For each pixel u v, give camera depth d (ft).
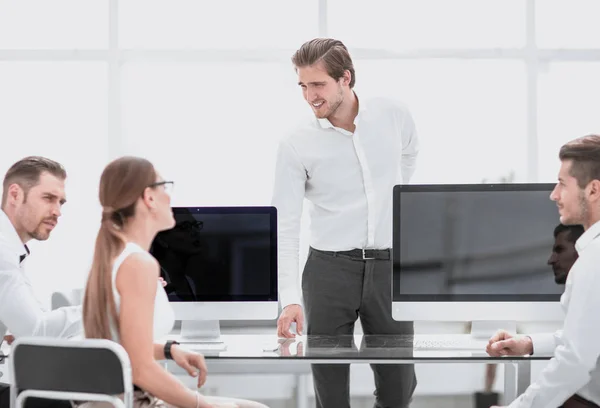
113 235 8.91
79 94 21.02
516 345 10.55
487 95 21.08
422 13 21.04
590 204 9.65
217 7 20.98
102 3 20.94
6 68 20.95
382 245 12.51
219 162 21.04
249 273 11.91
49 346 8.39
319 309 12.46
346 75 12.12
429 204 11.78
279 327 12.05
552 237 11.71
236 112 21.01
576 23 21.13
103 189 9.07
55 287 20.90
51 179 11.35
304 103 20.95
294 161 12.58
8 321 10.70
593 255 9.00
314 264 12.59
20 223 11.32
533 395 9.27
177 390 8.64
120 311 8.64
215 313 11.87
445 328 21.03
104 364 8.27
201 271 11.89
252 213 11.93
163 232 11.86
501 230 11.75
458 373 20.20
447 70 21.03
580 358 8.90
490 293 11.75
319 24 20.89
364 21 21.03
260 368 20.08
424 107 21.07
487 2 21.04
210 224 11.91
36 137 21.04
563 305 9.74
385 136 12.57
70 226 20.98
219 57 20.84
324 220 12.59
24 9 20.90
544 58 21.03
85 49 20.80
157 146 21.04
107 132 20.98
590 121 21.18
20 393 8.68
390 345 11.21
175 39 21.01
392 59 20.92
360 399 18.75
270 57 20.83
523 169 21.15
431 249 11.78
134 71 21.01
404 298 11.81
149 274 8.73
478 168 21.13
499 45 21.09
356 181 12.46
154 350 9.90
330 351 10.70
